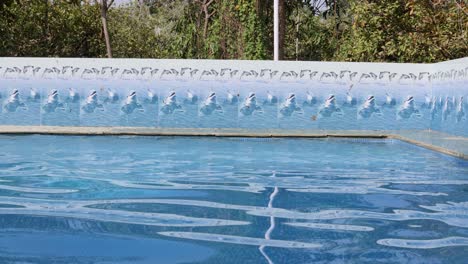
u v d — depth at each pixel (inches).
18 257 107.2
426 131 407.2
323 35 691.4
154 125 418.3
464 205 166.9
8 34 688.4
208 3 654.5
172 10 874.8
